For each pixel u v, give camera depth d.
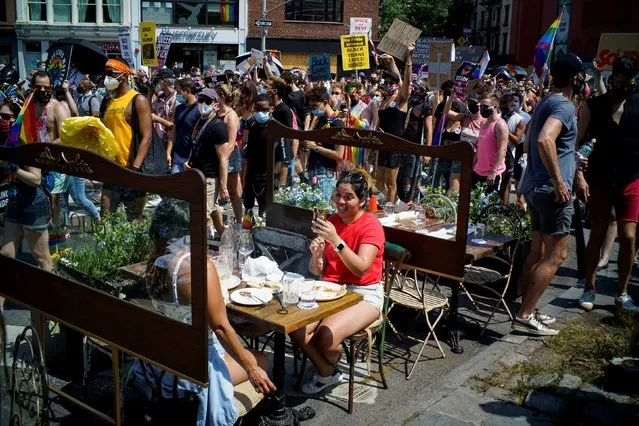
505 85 15.79
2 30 33.38
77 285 3.60
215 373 3.30
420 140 9.32
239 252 4.54
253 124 7.76
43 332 3.94
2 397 3.79
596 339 4.96
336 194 4.38
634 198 5.35
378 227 4.38
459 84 10.45
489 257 6.19
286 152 5.92
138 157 6.63
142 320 3.27
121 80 6.59
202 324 2.98
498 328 5.62
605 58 7.94
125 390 3.49
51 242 3.79
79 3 33.22
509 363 4.61
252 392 3.55
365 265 4.19
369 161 5.51
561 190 4.77
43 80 6.23
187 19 34.25
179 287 3.08
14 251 3.98
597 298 5.93
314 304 3.79
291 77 12.20
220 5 34.34
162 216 3.09
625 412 3.87
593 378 4.30
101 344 3.67
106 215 3.46
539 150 4.76
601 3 28.97
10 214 3.91
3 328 3.98
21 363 3.86
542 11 37.09
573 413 3.87
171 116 11.54
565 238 4.98
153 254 3.22
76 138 5.89
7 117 7.14
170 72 11.47
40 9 33.34
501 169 8.44
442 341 5.35
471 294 6.36
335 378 4.39
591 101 5.48
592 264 5.62
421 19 54.56
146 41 14.95
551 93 5.00
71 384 3.87
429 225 5.18
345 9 35.34
